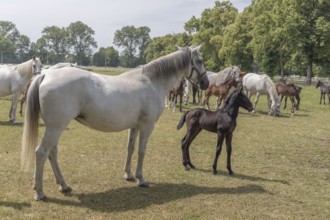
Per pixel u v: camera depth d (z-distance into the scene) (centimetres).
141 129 567
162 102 580
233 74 1633
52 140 483
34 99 481
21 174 610
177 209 498
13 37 13212
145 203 513
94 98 495
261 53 4606
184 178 645
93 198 521
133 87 539
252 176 682
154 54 10538
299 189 614
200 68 631
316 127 1368
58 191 541
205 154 834
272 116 1638
